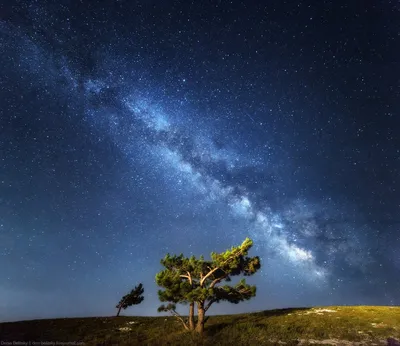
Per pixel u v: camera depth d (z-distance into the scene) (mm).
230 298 29219
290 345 25625
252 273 30375
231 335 28422
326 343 26016
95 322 36219
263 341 26594
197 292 27391
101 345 26562
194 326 29750
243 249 29109
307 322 32719
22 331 31531
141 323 35625
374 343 25984
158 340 27453
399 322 31734
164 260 30141
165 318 38562
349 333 28453
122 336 29562
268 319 34906
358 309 39844
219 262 29203
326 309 40500
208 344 25812
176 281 28266
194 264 29750
